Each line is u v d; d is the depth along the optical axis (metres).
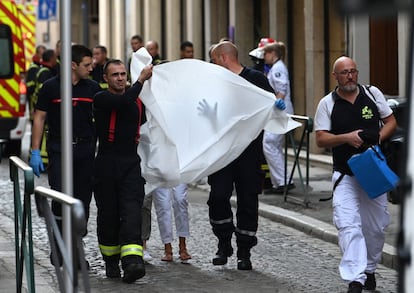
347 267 17.33
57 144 20.75
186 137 20.55
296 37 49.09
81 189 20.70
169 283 19.80
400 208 5.54
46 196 12.21
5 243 24.86
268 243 25.19
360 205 18.17
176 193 22.09
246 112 20.59
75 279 11.42
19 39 50.75
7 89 50.56
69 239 11.77
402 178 5.45
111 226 19.84
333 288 19.38
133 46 37.38
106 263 20.23
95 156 20.83
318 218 28.25
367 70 41.12
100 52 36.28
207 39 60.19
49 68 42.81
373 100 17.98
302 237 26.27
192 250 23.88
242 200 20.94
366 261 17.38
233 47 21.20
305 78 48.16
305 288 19.38
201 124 20.53
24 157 52.59
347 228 17.47
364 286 18.89
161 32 74.50
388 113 18.09
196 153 20.42
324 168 41.62
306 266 21.89
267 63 33.84
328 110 17.98
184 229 22.16
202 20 63.22
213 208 21.08
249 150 20.81
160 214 22.16
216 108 20.53
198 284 19.72
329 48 45.12
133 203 19.25
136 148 19.52
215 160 20.38
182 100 20.66
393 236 24.39
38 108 20.78
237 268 21.44
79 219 10.85
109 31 90.56
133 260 19.00
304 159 43.81
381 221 18.27
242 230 21.05
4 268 21.08
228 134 20.45
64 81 12.99
